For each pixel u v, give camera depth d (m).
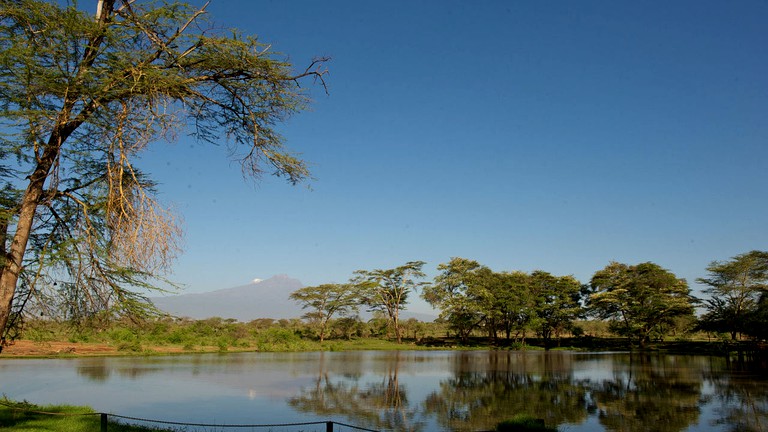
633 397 21.48
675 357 46.66
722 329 56.38
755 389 23.78
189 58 10.61
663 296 60.12
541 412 18.05
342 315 75.75
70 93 9.24
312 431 14.56
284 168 11.77
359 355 51.06
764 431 15.02
